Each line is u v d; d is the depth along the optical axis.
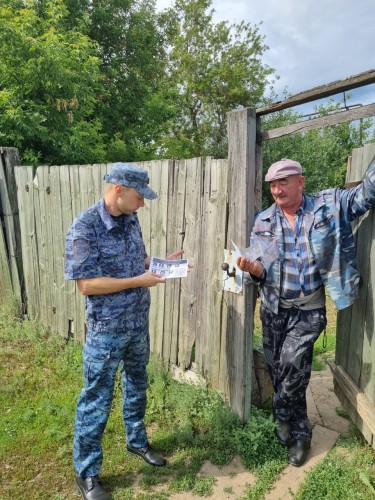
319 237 2.21
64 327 4.27
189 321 3.19
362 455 2.51
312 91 2.14
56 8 8.88
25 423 2.92
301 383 2.43
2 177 4.51
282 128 2.39
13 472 2.47
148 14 14.15
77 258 2.00
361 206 2.14
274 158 11.23
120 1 13.03
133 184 1.99
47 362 3.79
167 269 2.32
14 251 4.63
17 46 7.06
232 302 2.76
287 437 2.60
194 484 2.35
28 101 7.05
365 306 2.41
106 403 2.23
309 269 2.28
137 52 13.71
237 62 20.23
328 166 12.78
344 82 2.00
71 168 3.84
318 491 2.24
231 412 2.81
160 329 3.47
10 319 4.56
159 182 3.26
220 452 2.59
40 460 2.57
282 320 2.48
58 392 3.31
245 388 2.75
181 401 2.98
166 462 2.53
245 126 2.48
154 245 3.40
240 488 2.32
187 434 2.68
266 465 2.46
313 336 2.38
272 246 2.35
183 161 3.04
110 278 2.06
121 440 2.75
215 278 2.89
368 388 2.41
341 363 2.83
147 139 13.68
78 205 3.86
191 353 3.25
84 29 10.82
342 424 2.90
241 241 2.63
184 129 20.75
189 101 20.22
